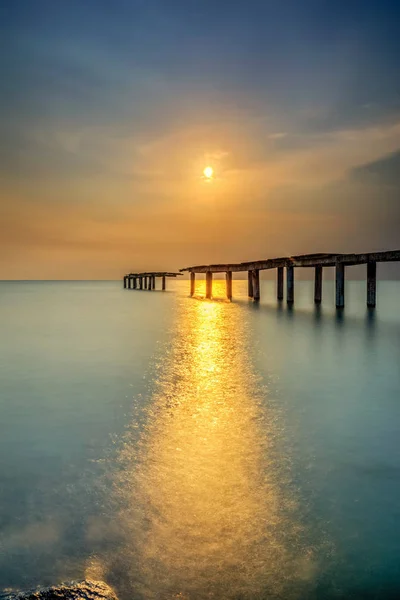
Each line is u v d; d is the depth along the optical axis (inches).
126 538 150.6
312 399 326.6
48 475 197.8
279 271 1539.1
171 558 140.7
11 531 154.3
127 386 369.1
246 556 142.2
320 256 1205.7
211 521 160.7
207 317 1039.6
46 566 136.6
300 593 127.3
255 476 195.9
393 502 174.2
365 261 1029.8
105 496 178.2
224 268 1834.4
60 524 158.6
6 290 3612.2
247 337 690.2
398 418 279.7
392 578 133.4
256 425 265.9
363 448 228.4
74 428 262.4
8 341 652.1
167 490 183.5
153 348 581.6
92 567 136.6
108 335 721.6
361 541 149.9
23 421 276.5
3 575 132.5
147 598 124.6
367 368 446.9
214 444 234.5
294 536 152.3
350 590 128.6
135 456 218.2
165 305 1519.4
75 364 470.3
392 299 1823.3
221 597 125.6
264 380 390.9
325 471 201.2
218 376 407.5
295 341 644.7
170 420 276.1
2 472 201.0
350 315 1047.0
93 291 3203.7
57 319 1011.9
